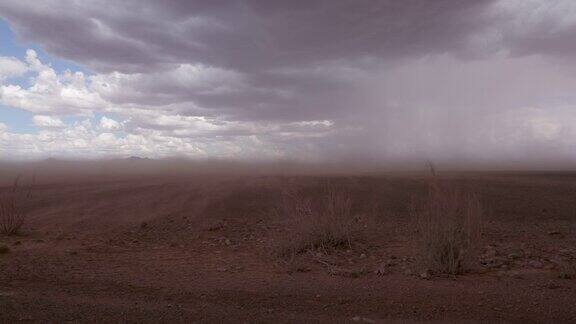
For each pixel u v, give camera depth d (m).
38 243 11.99
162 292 7.56
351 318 6.35
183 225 14.94
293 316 6.39
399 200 17.28
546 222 14.33
